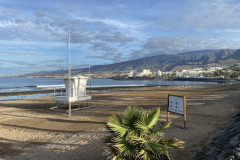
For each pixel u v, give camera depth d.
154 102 17.72
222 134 6.23
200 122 9.01
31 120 10.75
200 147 5.66
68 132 8.16
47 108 15.25
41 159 5.29
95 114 12.06
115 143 3.61
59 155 5.56
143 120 4.11
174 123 8.82
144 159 3.41
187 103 16.03
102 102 18.38
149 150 3.66
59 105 15.73
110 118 4.15
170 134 7.09
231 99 17.72
